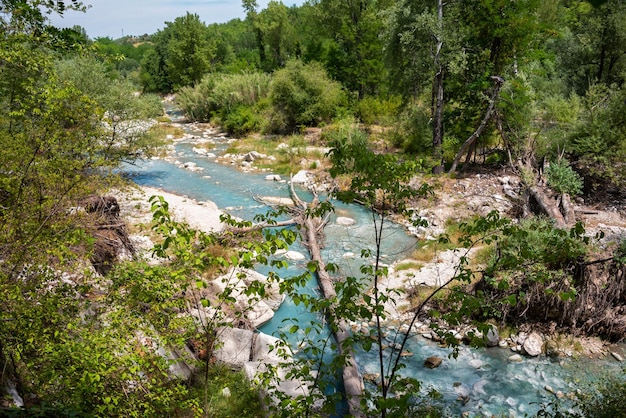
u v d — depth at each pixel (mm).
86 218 6805
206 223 15977
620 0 25344
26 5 6086
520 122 19266
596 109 17938
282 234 4367
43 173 5691
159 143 21359
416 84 22250
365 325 10922
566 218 14898
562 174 16766
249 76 39781
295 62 33906
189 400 5746
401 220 17172
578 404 7840
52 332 5188
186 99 42812
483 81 18578
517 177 18875
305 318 11297
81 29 7188
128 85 19938
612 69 26672
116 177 7512
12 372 5297
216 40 67375
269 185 22391
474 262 12562
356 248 15094
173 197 19312
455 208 17172
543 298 10008
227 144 32125
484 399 8461
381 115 32781
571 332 10102
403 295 11977
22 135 5914
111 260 9859
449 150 21547
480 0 18531
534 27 18281
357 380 8500
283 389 8047
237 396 7891
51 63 6566
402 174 4578
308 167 24641
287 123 34000
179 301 5895
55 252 5383
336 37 42125
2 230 5281
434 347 10141
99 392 5094
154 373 5949
